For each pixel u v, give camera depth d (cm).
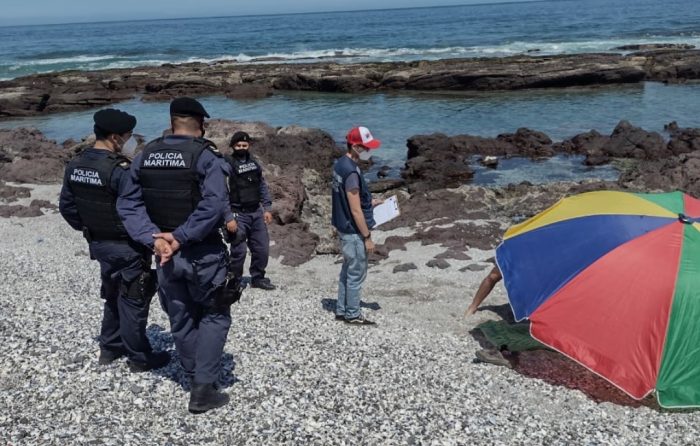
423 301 875
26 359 566
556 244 675
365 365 612
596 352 595
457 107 3170
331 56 5750
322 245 1153
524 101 3281
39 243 1170
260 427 481
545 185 1534
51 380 534
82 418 481
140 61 6175
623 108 2938
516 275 682
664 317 585
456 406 543
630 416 564
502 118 2833
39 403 499
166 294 489
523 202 1398
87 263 1022
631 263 618
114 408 499
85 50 8144
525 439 497
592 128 2531
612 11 12400
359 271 747
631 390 572
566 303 625
